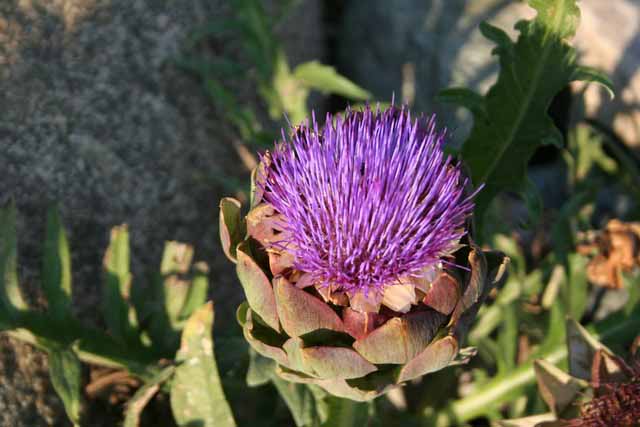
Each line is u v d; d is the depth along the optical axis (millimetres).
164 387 505
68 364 453
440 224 408
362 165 427
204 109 626
